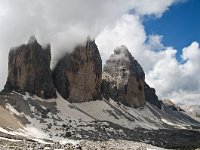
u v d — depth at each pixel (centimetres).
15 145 9881
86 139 17788
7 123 16650
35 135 16838
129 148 12612
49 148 10288
